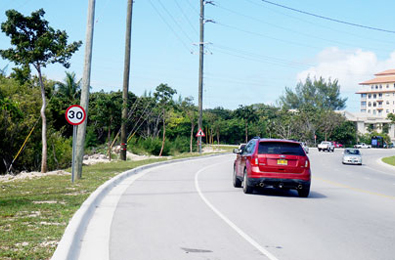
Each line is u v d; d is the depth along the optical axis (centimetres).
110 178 1648
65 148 2745
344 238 771
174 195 1317
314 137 9156
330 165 3728
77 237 707
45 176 1728
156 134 5366
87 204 991
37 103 2744
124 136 2967
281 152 1362
